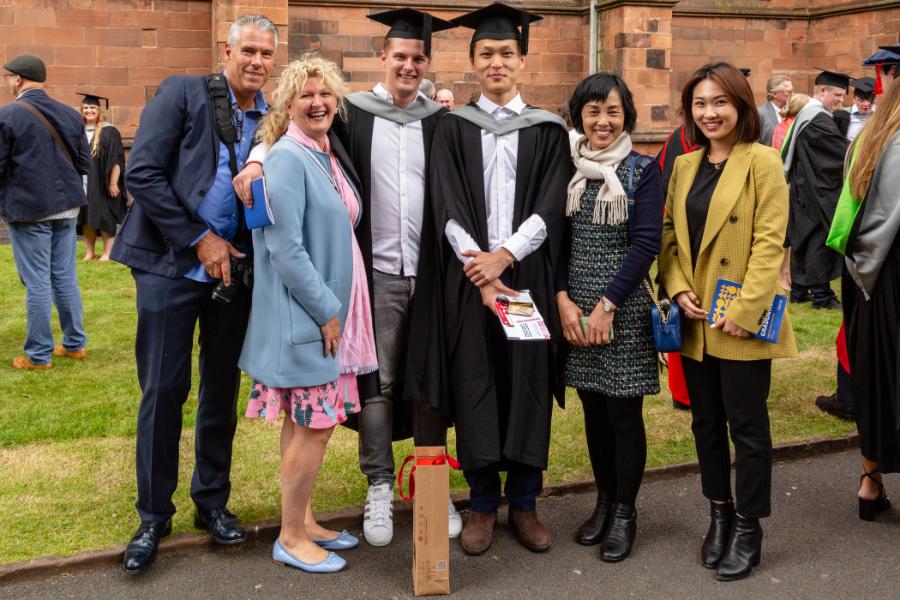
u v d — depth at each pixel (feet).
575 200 12.91
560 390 13.51
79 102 44.27
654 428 18.11
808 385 20.77
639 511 14.67
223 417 13.19
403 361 14.15
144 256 12.35
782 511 14.71
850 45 55.36
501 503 14.97
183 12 45.11
